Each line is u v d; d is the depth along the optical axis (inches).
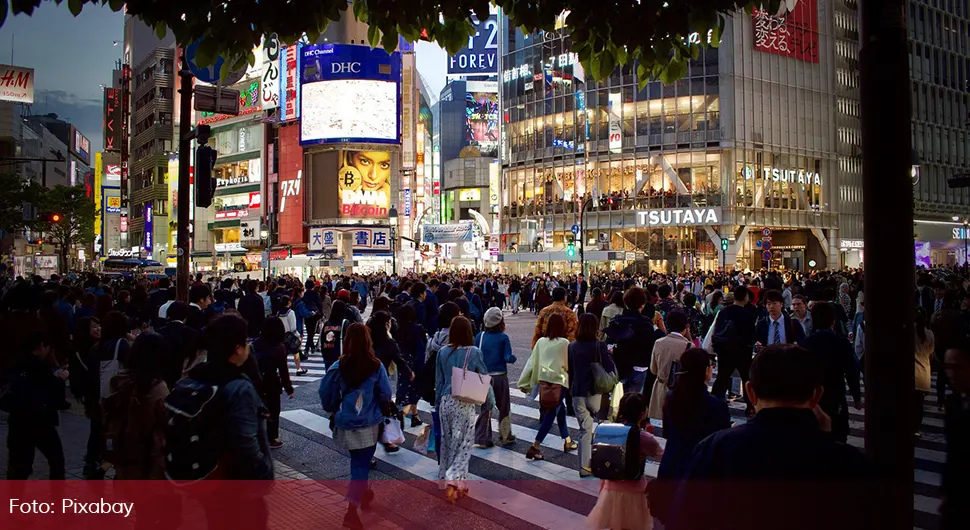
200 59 175.2
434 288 716.0
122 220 4030.5
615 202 2276.1
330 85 2662.4
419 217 3171.8
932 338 320.8
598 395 287.4
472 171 4909.0
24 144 3964.1
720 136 2162.9
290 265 2303.2
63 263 2229.3
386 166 2728.8
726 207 2150.6
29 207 1803.6
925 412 411.8
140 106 3841.0
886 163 123.8
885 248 123.1
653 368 304.2
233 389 156.3
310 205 2736.2
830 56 2412.6
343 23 2851.9
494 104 5482.3
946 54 2856.8
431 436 331.9
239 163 3048.7
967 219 2337.6
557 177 2402.8
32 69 2174.0
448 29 194.5
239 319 163.3
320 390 229.6
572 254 1526.8
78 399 304.0
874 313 124.1
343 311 449.4
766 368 99.2
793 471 91.4
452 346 274.1
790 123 2292.1
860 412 420.5
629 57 200.7
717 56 2176.4
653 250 2233.0
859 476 90.9
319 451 328.5
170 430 153.9
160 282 541.6
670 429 167.3
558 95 2401.6
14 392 225.5
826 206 2365.9
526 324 1086.4
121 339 262.2
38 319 307.1
